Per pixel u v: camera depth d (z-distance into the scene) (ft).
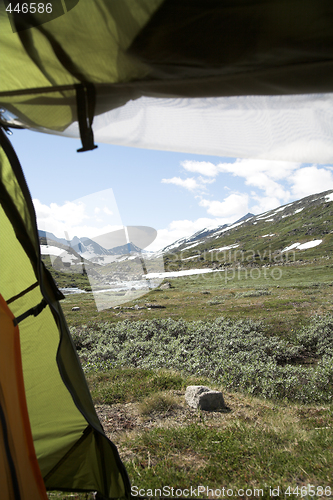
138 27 5.24
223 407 19.13
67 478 10.52
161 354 35.58
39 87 6.33
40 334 10.93
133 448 13.71
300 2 4.79
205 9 4.95
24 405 7.82
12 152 7.29
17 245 9.57
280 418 17.34
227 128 7.23
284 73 6.09
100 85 6.32
